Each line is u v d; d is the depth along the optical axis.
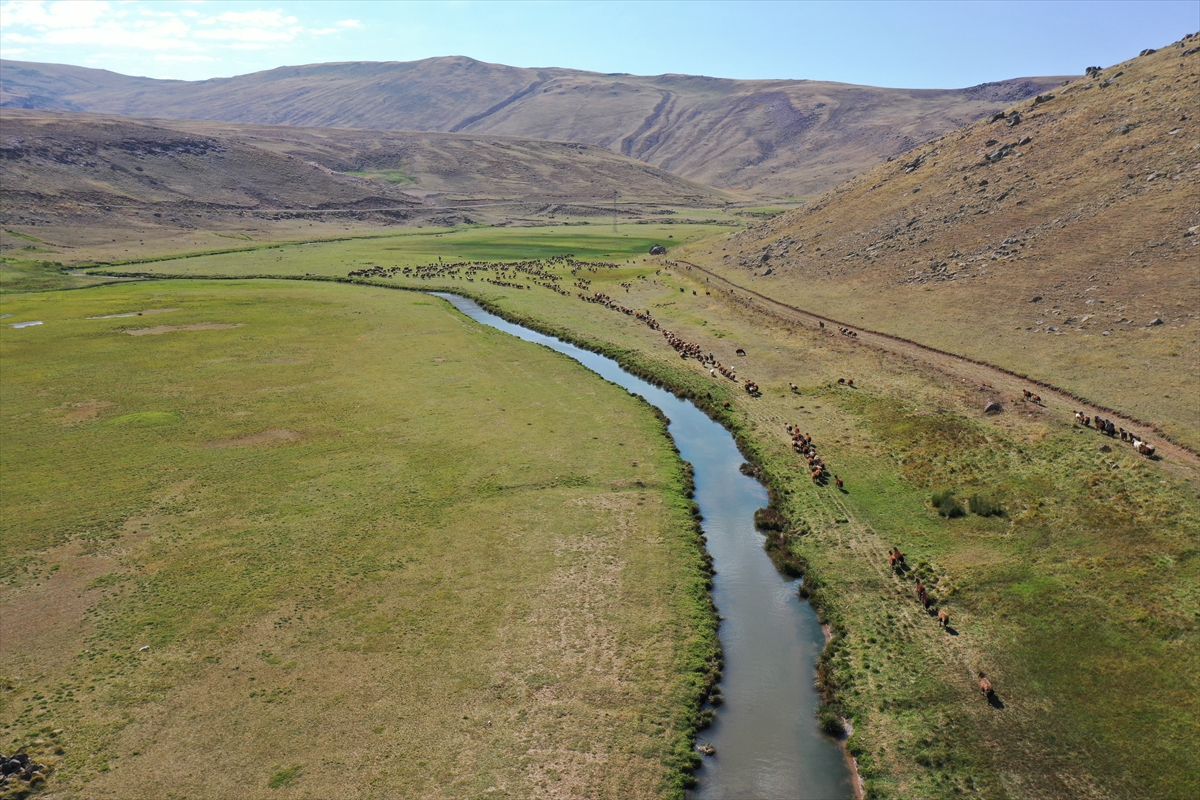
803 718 30.80
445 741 29.11
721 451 57.41
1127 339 62.84
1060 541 40.72
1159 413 51.59
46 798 26.42
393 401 67.56
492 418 63.19
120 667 33.25
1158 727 28.64
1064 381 59.44
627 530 44.84
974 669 32.62
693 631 35.69
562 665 33.34
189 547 43.19
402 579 39.91
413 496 49.25
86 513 47.19
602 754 28.53
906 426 57.44
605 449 56.62
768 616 37.38
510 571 40.62
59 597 38.44
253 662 33.50
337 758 28.27
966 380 62.94
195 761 28.14
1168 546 38.28
